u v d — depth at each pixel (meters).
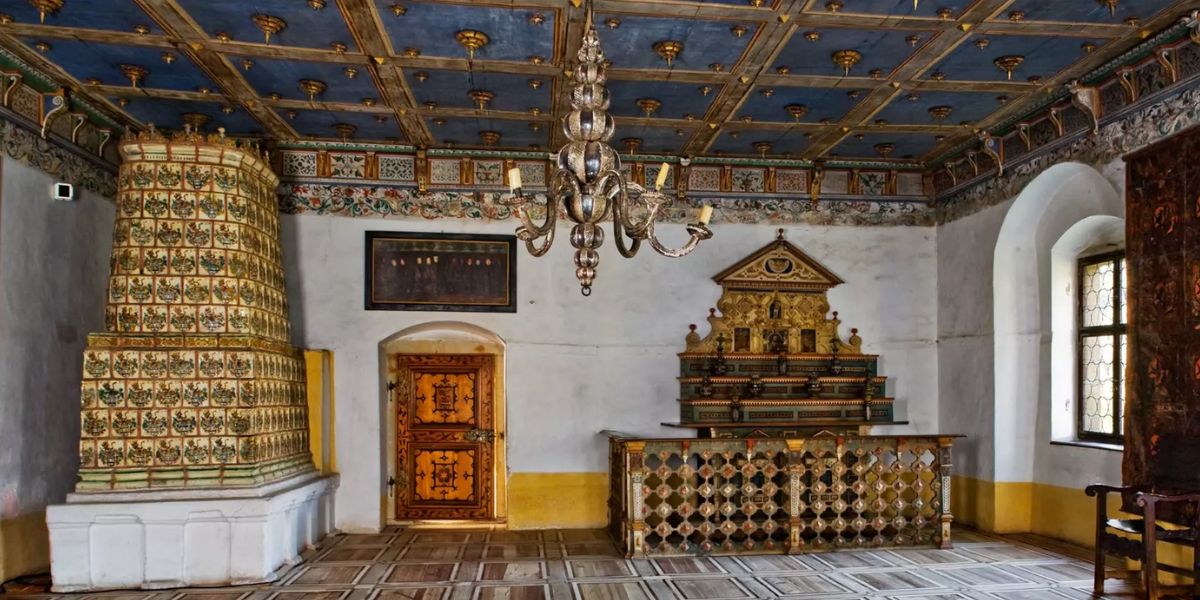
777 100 7.59
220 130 7.07
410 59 6.59
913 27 5.98
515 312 9.30
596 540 8.41
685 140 8.91
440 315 9.20
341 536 8.61
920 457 8.64
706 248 9.62
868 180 9.92
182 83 7.12
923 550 7.74
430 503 9.45
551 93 7.42
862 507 7.86
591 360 9.36
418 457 9.48
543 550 7.91
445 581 6.72
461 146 9.20
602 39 6.18
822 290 9.73
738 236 9.68
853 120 8.20
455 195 9.33
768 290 9.64
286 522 7.24
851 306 9.79
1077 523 7.91
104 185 7.98
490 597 6.23
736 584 6.58
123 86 7.18
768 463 7.80
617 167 4.50
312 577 6.85
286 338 8.12
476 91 7.36
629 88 7.26
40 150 6.88
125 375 6.66
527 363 9.27
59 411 7.16
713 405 9.35
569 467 9.22
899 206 9.95
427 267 9.22
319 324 9.00
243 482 6.78
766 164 9.73
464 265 9.28
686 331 9.50
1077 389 8.38
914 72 6.89
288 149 9.08
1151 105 6.54
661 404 9.39
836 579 6.71
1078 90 7.07
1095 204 7.73
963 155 9.22
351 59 6.59
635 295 9.48
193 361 6.79
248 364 6.92
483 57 6.54
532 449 9.20
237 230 7.13
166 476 6.64
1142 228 6.56
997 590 6.35
